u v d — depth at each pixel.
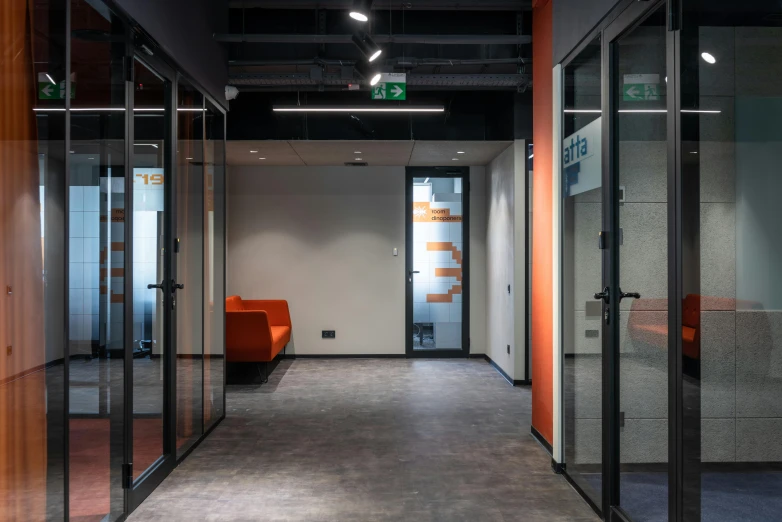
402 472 3.81
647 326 3.46
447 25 5.09
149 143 3.86
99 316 4.31
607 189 3.10
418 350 8.33
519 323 6.48
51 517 2.41
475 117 6.42
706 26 3.47
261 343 6.59
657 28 3.03
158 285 3.78
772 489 3.35
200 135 4.53
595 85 3.35
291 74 5.41
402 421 5.06
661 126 3.41
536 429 4.52
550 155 4.05
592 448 3.48
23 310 2.28
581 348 3.68
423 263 8.37
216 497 3.40
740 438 3.49
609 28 3.00
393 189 8.36
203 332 4.54
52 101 2.38
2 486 2.19
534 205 4.52
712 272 3.50
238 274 8.36
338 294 8.36
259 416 5.25
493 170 7.66
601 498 3.16
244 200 8.37
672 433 2.43
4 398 2.19
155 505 3.29
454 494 3.44
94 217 4.55
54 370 2.41
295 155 7.38
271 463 4.00
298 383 6.66
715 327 3.48
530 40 4.94
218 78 4.89
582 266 3.65
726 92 3.52
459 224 8.38
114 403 3.24
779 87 3.50
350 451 4.26
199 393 4.49
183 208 4.32
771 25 3.46
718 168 3.51
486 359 8.18
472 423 4.99
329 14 5.09
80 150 4.03
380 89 5.20
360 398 5.93
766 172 3.49
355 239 8.36
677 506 2.40
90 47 3.18
